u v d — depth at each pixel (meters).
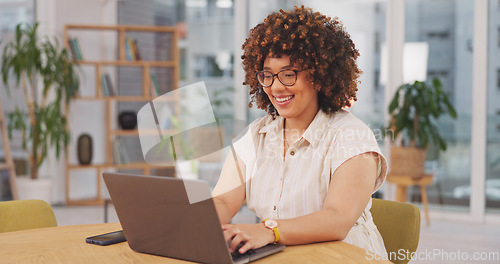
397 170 4.64
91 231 1.56
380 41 5.07
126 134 6.01
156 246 1.25
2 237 1.50
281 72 1.48
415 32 4.96
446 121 4.87
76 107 6.05
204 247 1.15
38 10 5.75
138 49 5.97
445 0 4.85
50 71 5.14
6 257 1.27
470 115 4.80
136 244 1.28
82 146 5.82
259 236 1.26
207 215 1.12
